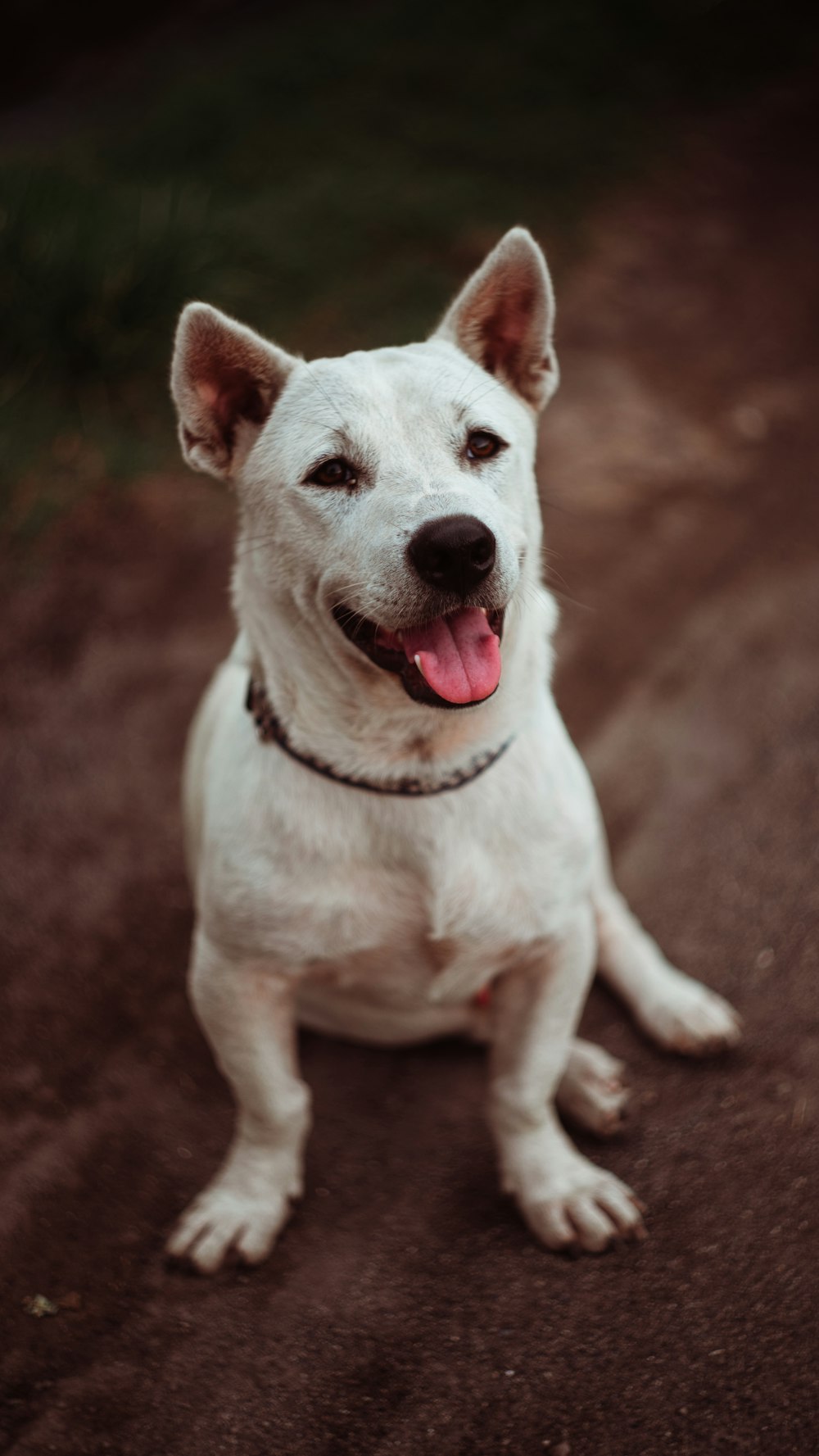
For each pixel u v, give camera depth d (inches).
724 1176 105.3
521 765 96.9
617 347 261.4
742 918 135.2
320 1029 123.4
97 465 226.5
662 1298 94.7
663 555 201.2
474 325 101.3
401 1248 103.3
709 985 127.4
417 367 92.5
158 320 245.9
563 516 211.5
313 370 94.6
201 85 358.0
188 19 454.6
